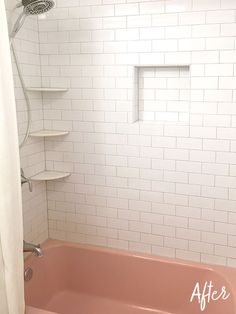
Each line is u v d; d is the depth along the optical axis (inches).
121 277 94.7
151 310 91.9
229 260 86.6
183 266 88.5
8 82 55.9
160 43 81.6
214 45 77.5
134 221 93.4
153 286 92.1
